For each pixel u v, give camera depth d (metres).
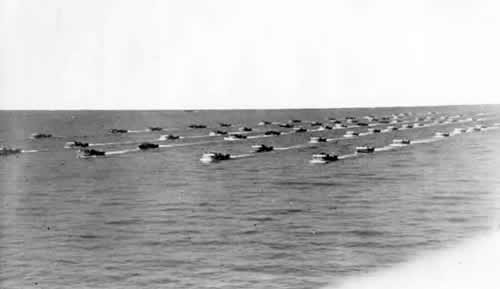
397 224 84.25
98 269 66.19
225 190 113.81
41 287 60.84
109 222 88.12
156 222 87.69
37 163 155.50
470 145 178.88
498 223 83.25
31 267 67.06
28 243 76.69
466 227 81.56
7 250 73.44
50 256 70.94
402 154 164.00
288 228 82.88
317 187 115.94
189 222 87.50
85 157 167.62
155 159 162.75
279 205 99.06
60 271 65.69
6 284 61.91
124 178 130.00
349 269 64.69
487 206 95.50
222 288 59.94
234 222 87.00
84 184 122.50
